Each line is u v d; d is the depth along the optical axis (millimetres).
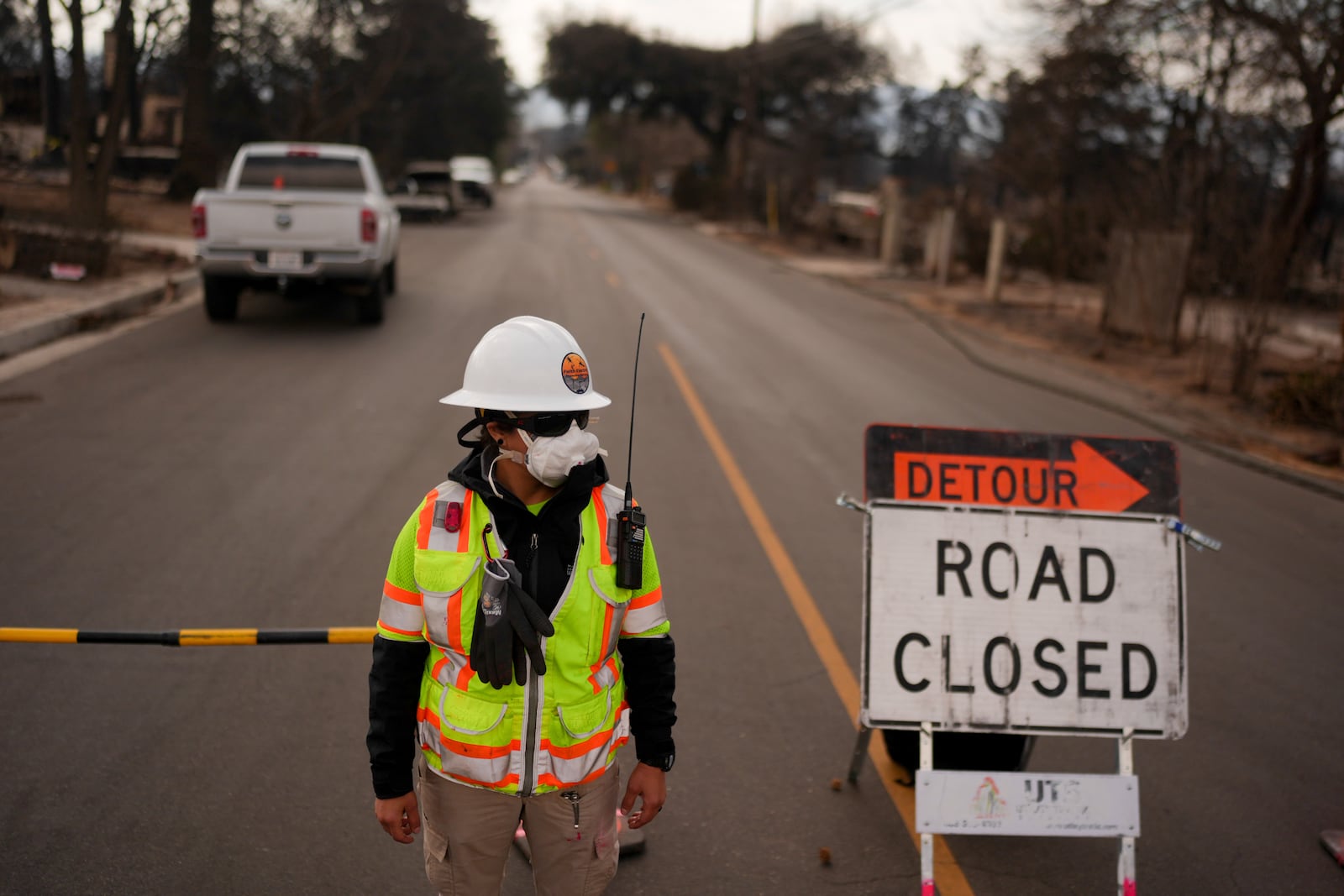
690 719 4730
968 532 3637
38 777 4047
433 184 37875
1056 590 3615
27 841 3666
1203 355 15797
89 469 7742
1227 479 9484
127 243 19688
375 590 5879
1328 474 9930
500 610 2311
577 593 2395
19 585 5707
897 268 30047
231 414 9469
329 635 3910
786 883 3648
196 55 30125
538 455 2326
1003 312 20641
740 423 10438
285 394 10289
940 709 3521
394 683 2445
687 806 4066
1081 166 22562
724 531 7258
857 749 4129
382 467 8148
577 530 2410
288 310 15250
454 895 2580
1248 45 15500
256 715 4574
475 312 16016
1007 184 27703
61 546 6289
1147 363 15383
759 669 5234
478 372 2436
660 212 61062
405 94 51406
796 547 7020
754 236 41062
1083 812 3408
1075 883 3719
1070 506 3705
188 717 4535
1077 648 3584
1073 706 3551
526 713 2393
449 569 2361
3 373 10547
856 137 58625
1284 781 4473
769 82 57750
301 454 8375
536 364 2404
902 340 17094
